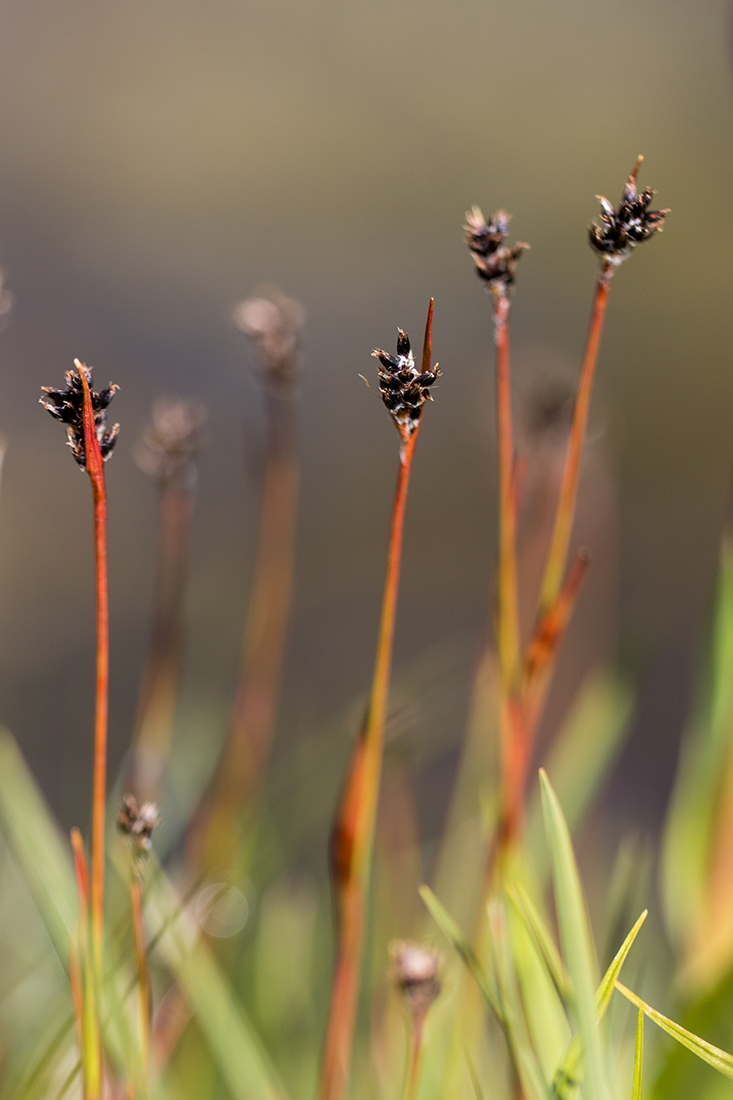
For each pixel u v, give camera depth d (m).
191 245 2.78
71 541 1.96
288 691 1.50
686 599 1.68
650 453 2.14
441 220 2.93
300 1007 0.56
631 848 0.51
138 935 0.48
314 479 2.23
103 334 2.42
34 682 1.54
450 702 0.64
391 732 0.56
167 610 0.56
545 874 0.52
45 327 2.43
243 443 2.13
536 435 0.55
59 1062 0.52
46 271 2.63
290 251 2.81
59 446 2.15
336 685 1.59
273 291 0.55
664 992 0.54
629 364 2.37
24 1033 0.54
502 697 0.50
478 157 3.08
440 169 3.06
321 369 2.46
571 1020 0.49
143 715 0.56
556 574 0.50
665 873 0.51
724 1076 0.48
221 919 0.55
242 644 0.90
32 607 1.77
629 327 2.44
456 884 0.55
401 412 0.47
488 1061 0.53
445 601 1.90
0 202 2.85
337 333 2.54
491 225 0.49
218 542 1.80
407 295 2.65
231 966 0.55
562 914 0.46
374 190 3.02
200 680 0.80
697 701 0.51
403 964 0.49
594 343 0.49
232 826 0.56
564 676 0.72
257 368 0.55
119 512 2.06
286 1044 0.55
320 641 1.75
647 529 1.91
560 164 2.99
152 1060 0.51
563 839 0.46
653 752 1.35
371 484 2.22
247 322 0.55
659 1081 0.49
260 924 0.56
